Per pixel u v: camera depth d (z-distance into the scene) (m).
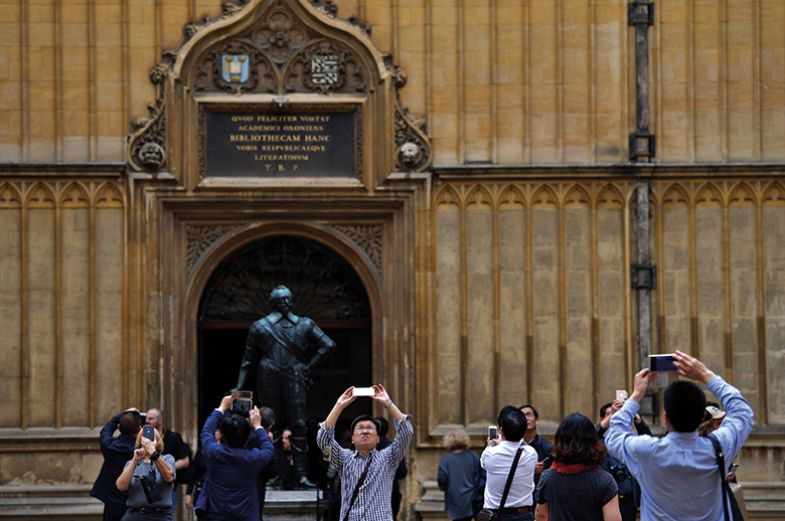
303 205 20.53
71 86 20.36
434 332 20.44
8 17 20.33
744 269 20.56
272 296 19.88
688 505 9.59
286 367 19.77
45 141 20.31
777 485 20.31
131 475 13.99
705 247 20.56
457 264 20.50
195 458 17.05
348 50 20.61
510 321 20.50
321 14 20.47
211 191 20.36
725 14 20.70
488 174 20.39
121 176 20.27
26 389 20.12
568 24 20.64
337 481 15.97
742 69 20.69
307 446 20.45
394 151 20.47
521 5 20.62
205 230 20.61
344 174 20.56
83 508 19.95
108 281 20.28
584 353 20.50
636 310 20.50
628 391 20.45
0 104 20.27
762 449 20.42
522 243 20.50
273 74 20.53
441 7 20.61
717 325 20.55
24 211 20.17
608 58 20.61
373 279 20.67
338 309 21.00
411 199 20.48
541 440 16.83
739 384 20.52
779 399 20.50
